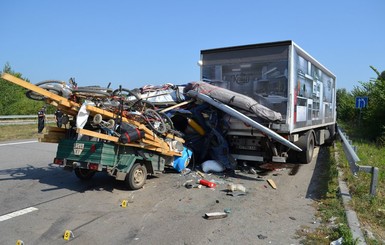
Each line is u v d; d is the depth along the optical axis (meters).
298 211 5.55
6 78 5.15
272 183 7.33
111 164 6.27
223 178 7.84
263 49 8.52
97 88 6.25
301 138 9.65
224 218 5.18
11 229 4.61
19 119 27.30
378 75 17.20
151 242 4.28
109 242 4.26
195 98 8.68
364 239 4.17
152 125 7.11
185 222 4.99
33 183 7.09
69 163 6.48
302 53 9.12
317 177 8.08
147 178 7.62
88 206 5.65
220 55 9.14
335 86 15.27
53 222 4.90
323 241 4.30
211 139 8.70
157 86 9.72
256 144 8.55
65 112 6.28
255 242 4.30
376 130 16.30
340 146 13.27
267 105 8.43
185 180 7.54
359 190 6.20
